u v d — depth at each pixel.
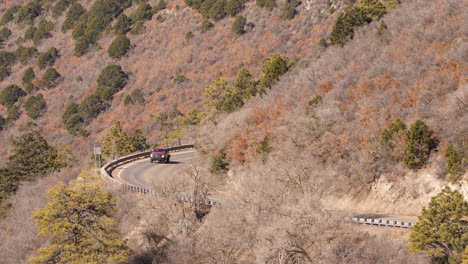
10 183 65.75
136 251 36.09
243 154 45.00
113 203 37.06
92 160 63.44
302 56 95.25
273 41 103.56
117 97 107.44
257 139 44.47
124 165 56.16
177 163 55.91
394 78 42.41
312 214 28.03
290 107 47.41
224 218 32.03
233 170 44.72
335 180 36.16
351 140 38.19
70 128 102.56
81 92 113.31
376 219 30.53
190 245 32.84
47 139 101.62
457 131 33.94
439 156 33.78
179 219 36.12
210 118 66.25
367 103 40.28
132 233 37.59
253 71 98.50
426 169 33.84
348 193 36.22
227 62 104.12
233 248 31.14
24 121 110.06
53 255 33.28
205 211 36.88
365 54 50.28
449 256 24.89
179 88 102.19
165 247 35.25
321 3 107.31
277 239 27.25
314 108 42.81
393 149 35.44
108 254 33.56
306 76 54.31
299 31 103.81
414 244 25.31
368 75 44.59
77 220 34.28
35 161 68.56
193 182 37.19
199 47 112.00
